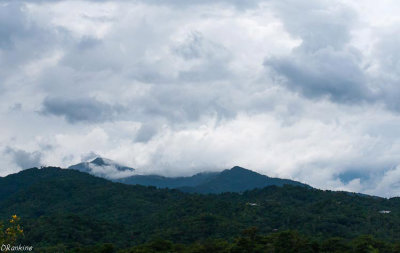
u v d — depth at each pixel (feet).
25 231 526.98
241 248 412.77
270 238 440.04
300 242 415.23
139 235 551.59
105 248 434.71
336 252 406.62
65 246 478.59
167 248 437.58
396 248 419.95
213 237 505.25
